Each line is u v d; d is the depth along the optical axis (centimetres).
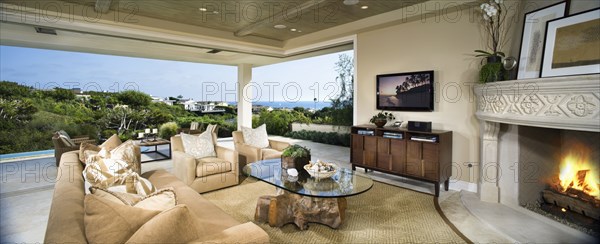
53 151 690
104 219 125
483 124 327
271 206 268
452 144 384
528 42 279
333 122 804
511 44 313
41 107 699
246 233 146
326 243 243
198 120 959
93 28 406
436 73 396
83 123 755
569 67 238
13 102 665
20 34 475
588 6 233
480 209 303
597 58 220
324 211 269
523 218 277
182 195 238
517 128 299
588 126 207
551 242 229
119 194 156
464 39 368
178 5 401
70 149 492
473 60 361
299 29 535
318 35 547
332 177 301
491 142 322
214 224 185
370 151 427
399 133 393
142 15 445
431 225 277
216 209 212
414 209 317
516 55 297
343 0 376
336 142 794
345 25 490
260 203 279
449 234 258
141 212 134
